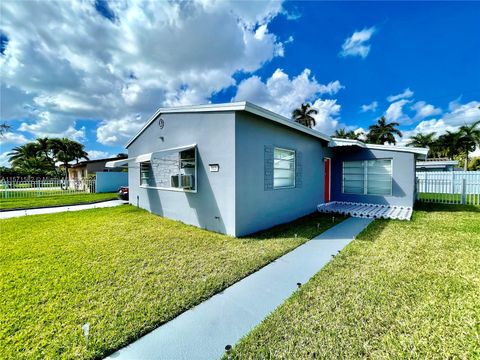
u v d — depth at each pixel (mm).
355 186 12852
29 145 38406
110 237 6797
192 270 4516
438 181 15234
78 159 38406
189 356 2502
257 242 6340
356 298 3475
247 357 2457
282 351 2521
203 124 7777
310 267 4742
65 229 7758
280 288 3906
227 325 2986
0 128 24922
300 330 2828
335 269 4488
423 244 5910
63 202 15156
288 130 9195
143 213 10758
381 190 12086
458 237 6488
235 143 6777
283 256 5359
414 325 2885
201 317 3145
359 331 2795
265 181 7992
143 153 11617
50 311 3205
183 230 7637
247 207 7230
